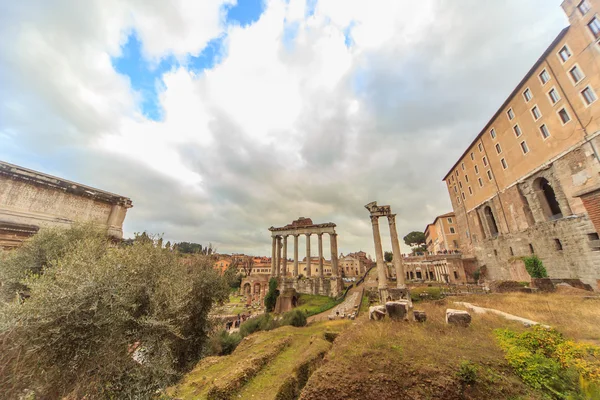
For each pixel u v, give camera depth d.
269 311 36.91
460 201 52.69
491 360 5.80
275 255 49.28
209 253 17.67
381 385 5.41
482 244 44.12
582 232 24.39
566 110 26.73
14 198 15.00
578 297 13.97
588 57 24.52
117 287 7.84
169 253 13.34
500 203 38.69
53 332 6.52
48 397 6.66
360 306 25.33
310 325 20.23
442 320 10.20
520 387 4.97
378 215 26.98
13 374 6.30
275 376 9.28
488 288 24.19
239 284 66.75
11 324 6.15
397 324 9.66
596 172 23.70
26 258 11.29
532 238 31.80
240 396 7.99
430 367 5.57
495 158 39.59
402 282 24.77
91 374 7.21
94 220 16.64
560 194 27.52
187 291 10.70
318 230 45.81
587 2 24.47
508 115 35.94
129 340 8.45
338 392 5.49
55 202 16.61
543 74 29.47
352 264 90.25
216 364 11.13
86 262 8.00
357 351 6.88
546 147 29.45
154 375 8.48
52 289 6.91
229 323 29.31
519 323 9.07
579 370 4.86
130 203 20.33
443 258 51.75
